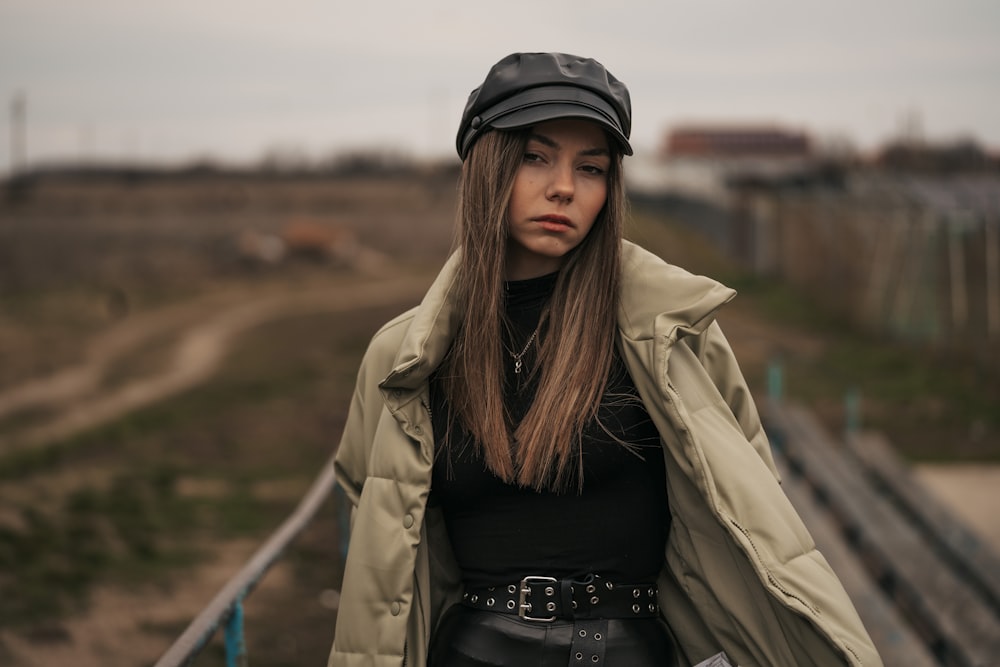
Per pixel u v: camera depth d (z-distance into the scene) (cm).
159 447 1203
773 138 7088
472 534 167
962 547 570
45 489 975
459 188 170
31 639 587
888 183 1939
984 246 1520
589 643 160
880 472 719
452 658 166
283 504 938
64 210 5934
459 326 171
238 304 2900
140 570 731
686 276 162
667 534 170
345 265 4088
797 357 1641
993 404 1239
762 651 160
